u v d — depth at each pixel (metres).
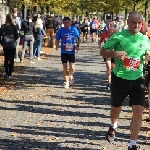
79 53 28.48
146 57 6.96
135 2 34.03
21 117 9.48
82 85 14.55
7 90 13.06
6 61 15.41
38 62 21.39
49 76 16.47
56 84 14.56
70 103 11.30
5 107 10.52
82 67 20.36
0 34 15.24
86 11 73.94
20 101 11.34
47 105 10.92
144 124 9.12
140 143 7.75
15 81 14.90
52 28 30.47
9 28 15.17
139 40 6.94
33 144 7.42
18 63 20.36
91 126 8.88
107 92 13.31
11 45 15.13
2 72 16.81
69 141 7.69
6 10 26.75
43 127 8.63
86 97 12.29
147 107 10.98
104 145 7.51
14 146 7.25
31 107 10.61
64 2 44.94
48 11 46.41
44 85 14.25
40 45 22.62
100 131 8.49
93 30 41.38
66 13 65.62
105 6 54.31
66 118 9.53
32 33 20.44
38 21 22.45
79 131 8.43
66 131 8.38
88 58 25.14
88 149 7.23
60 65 20.55
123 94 7.12
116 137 8.05
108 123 9.20
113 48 7.09
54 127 8.66
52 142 7.59
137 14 6.89
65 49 13.63
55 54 26.38
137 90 6.98
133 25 6.86
